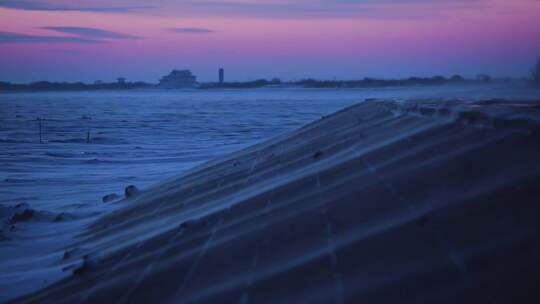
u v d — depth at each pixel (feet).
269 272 20.98
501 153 23.56
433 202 21.21
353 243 20.49
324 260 20.02
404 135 36.63
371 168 30.91
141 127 283.38
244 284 20.90
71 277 34.88
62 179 112.06
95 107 578.66
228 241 27.45
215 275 23.25
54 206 82.43
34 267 44.19
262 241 25.25
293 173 43.01
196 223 35.22
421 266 16.76
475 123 30.99
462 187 21.68
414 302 15.03
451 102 49.29
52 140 210.38
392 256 18.22
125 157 153.07
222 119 338.13
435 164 25.95
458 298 14.37
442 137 31.09
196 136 224.12
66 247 51.83
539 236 15.40
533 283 13.51
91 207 77.15
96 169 128.67
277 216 28.71
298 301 17.72
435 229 18.76
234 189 48.47
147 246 34.42
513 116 27.58
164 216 49.65
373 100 81.56
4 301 34.78
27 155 156.97
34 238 58.75
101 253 38.32
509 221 17.04
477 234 17.25
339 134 55.72
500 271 14.62
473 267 15.40
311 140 62.44
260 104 590.96
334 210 25.72
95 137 224.74
